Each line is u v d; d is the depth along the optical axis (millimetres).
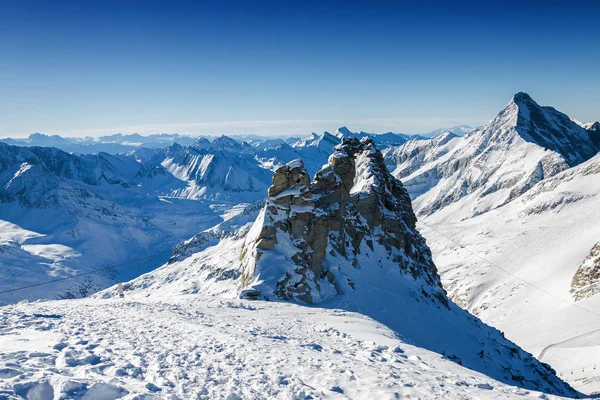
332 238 56438
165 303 34656
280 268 45906
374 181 70688
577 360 99438
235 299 40500
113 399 10336
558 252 198500
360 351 20984
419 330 46250
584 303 139750
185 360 15297
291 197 50969
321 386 14109
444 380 16250
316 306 43938
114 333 18500
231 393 12117
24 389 9914
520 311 157000
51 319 21031
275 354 17719
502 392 15234
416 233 79125
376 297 50531
